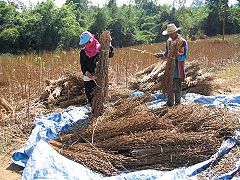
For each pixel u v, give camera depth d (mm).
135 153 5289
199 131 6059
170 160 5395
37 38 35094
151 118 5867
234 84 12242
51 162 4859
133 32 47781
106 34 6684
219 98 9078
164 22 50406
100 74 6621
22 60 14172
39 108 8414
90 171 4934
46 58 15758
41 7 35594
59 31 35375
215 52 20812
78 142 5750
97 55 6910
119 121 5844
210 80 10391
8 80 10625
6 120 7406
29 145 5887
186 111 6402
